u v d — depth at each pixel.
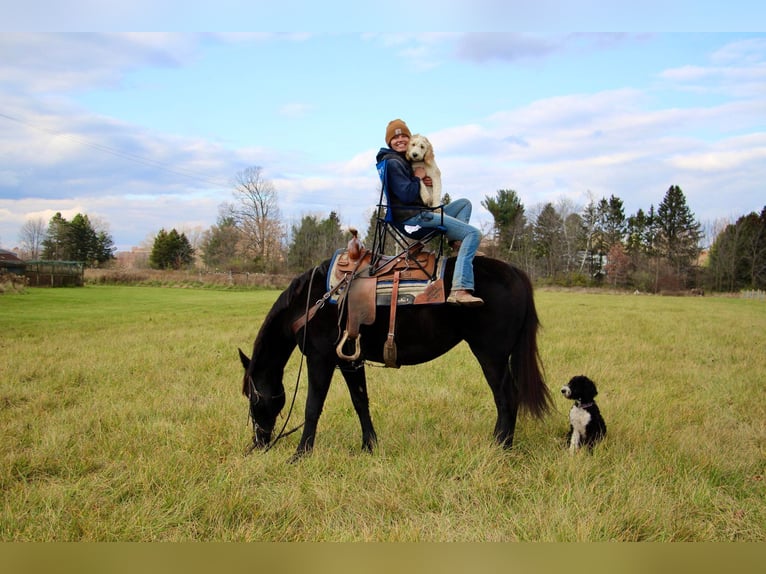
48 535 3.31
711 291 59.00
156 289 36.16
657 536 3.33
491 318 4.59
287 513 3.61
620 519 3.42
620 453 4.54
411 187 4.46
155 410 6.00
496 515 3.56
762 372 8.37
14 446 4.86
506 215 65.12
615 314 20.03
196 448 4.72
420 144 4.55
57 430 5.20
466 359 9.31
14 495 3.81
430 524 3.44
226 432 5.27
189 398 6.65
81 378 7.91
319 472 4.23
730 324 16.48
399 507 3.67
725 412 6.07
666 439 4.91
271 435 5.28
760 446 4.98
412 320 4.58
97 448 4.79
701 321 17.41
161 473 4.09
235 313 19.73
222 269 54.75
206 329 14.03
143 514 3.49
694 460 4.38
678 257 67.56
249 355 10.04
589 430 4.77
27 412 6.08
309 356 4.86
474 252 4.56
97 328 14.36
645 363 9.03
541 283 60.69
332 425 5.65
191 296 30.12
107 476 4.20
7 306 20.98
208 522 3.55
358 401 4.99
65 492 3.84
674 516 3.50
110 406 6.16
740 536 3.42
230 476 4.07
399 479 4.04
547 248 69.62
